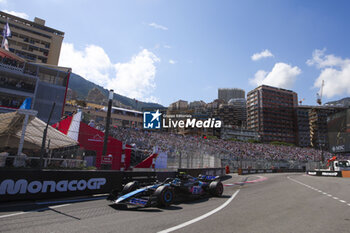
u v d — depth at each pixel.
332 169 35.88
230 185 16.14
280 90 147.75
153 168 18.41
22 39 69.88
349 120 45.81
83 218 5.36
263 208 7.43
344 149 47.19
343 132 47.62
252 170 37.22
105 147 12.33
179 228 4.70
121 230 4.45
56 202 7.27
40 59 72.25
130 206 7.02
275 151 64.50
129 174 10.59
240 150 53.34
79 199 7.97
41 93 38.78
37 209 6.18
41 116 38.22
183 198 8.77
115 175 9.87
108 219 5.31
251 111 147.62
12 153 16.89
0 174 6.82
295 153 67.94
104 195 9.02
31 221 4.97
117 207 6.82
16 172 7.11
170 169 18.66
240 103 177.12
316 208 7.72
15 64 36.38
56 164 14.76
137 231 4.41
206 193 9.98
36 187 7.47
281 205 8.16
